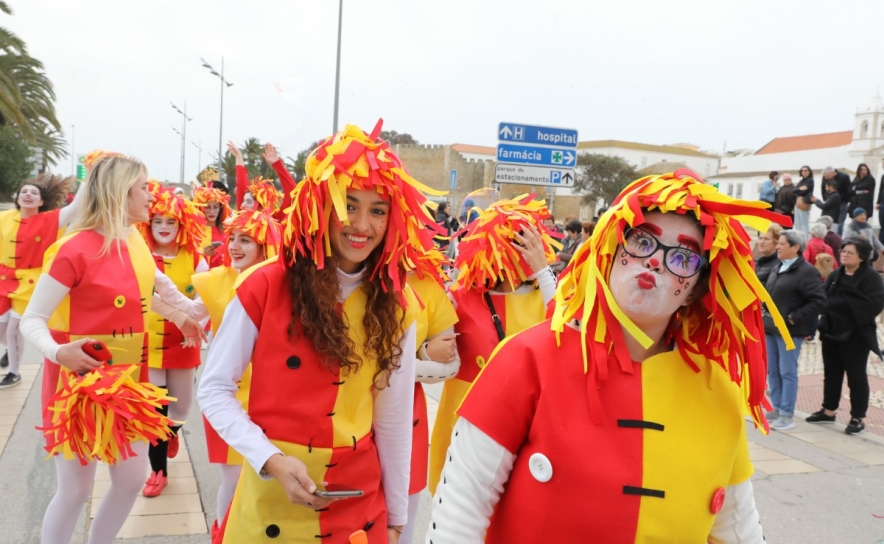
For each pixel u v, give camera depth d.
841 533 3.89
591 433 1.38
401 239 1.88
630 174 38.75
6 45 21.50
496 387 1.45
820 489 4.53
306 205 1.77
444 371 2.80
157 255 4.73
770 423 5.99
